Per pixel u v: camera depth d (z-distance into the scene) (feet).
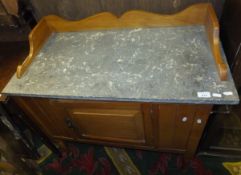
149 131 3.50
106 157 4.90
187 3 3.41
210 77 2.70
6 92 3.13
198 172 4.35
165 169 4.50
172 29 3.50
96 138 4.20
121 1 3.57
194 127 3.13
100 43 3.57
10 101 3.46
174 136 3.46
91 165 4.81
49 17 3.75
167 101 2.61
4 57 4.37
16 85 3.18
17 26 4.12
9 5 3.74
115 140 4.09
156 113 3.03
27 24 4.15
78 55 3.44
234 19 2.85
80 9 3.82
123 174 4.55
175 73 2.85
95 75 3.06
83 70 3.18
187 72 2.83
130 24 3.63
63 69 3.26
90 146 5.15
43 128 4.24
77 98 2.89
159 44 3.31
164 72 2.89
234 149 4.38
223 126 4.57
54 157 5.11
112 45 3.49
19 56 4.34
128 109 3.12
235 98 2.45
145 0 3.48
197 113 2.86
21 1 3.79
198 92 2.58
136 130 3.59
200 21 3.36
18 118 3.83
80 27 3.83
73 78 3.09
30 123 4.01
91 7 3.76
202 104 2.65
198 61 2.93
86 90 2.89
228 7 3.10
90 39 3.69
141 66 3.05
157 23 3.53
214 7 3.39
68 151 5.10
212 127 3.71
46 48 3.68
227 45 3.14
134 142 3.97
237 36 2.75
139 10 3.45
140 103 2.91
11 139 4.18
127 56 3.24
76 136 4.31
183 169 4.41
